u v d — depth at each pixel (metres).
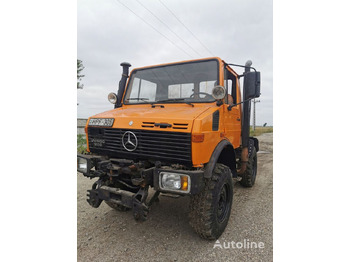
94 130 3.18
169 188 2.30
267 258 2.44
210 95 3.12
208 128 2.59
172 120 2.53
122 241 2.80
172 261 2.42
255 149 5.17
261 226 3.14
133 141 2.73
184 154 2.43
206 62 3.31
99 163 2.77
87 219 3.38
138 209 2.41
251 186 4.92
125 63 3.92
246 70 3.96
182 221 3.33
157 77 3.63
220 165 2.87
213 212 2.62
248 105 4.03
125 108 3.66
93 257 2.49
